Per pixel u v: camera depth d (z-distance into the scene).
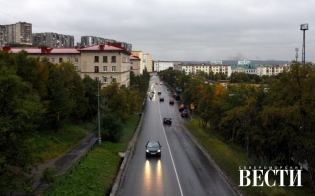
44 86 34.72
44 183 19.06
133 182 23.14
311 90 21.19
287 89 22.38
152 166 27.97
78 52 76.88
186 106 81.50
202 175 25.06
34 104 17.73
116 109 44.81
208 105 46.31
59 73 38.75
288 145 24.45
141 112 73.94
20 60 33.06
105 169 25.89
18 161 16.14
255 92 31.77
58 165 25.78
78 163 25.67
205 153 33.34
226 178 23.86
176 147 37.38
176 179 23.92
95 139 38.88
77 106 45.66
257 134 26.92
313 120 20.77
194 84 75.75
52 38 184.00
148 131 50.03
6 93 16.20
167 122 58.75
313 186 22.30
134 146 37.94
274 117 22.31
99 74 72.44
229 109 37.78
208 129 51.59
